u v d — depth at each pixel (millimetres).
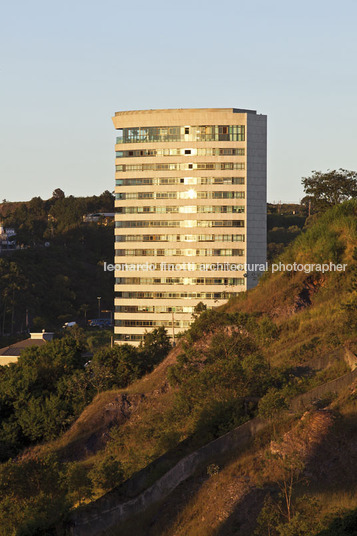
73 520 59156
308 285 110375
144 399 102312
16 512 59875
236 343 94812
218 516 51656
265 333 96875
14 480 62438
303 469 52844
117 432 95188
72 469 64812
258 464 56312
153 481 61250
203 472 59219
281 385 76375
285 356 86062
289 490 50188
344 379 64188
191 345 108125
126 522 57531
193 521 53250
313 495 49156
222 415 69562
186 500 56562
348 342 81938
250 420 64250
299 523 43688
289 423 60438
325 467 52594
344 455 52906
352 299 90312
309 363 80312
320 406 61469
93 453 98438
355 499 47438
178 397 78938
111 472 66875
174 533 53219
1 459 106750
